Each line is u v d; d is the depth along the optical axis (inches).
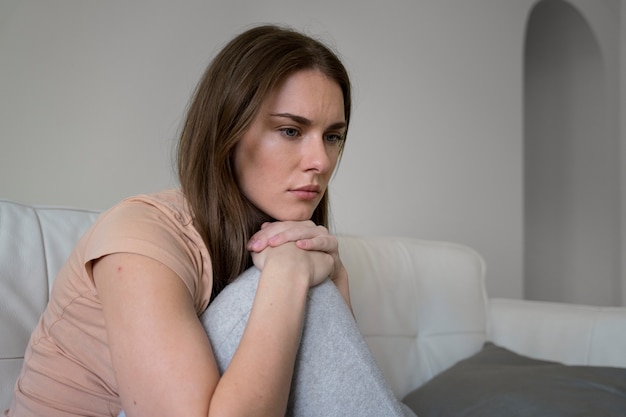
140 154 90.4
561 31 166.4
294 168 34.8
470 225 131.0
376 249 62.7
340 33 111.0
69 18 85.0
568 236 176.2
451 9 129.6
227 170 35.1
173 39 93.0
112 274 28.4
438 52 127.0
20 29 81.7
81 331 32.7
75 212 47.3
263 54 34.2
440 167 126.1
